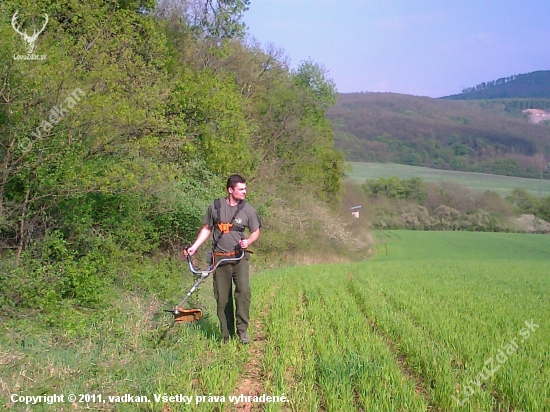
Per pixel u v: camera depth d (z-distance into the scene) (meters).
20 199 9.93
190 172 19.72
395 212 72.69
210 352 7.33
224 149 22.09
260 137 38.78
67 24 16.12
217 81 22.61
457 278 22.12
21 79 8.91
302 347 7.92
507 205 73.69
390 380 6.57
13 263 8.80
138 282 11.50
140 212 13.32
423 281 19.83
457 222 73.06
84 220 10.93
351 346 7.96
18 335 7.30
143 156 14.14
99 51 14.70
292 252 36.81
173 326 8.10
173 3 27.59
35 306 8.44
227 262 7.47
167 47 20.67
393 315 10.87
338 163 50.19
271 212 33.22
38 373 5.98
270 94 39.16
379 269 26.42
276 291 14.72
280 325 9.12
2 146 9.12
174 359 6.91
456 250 60.09
